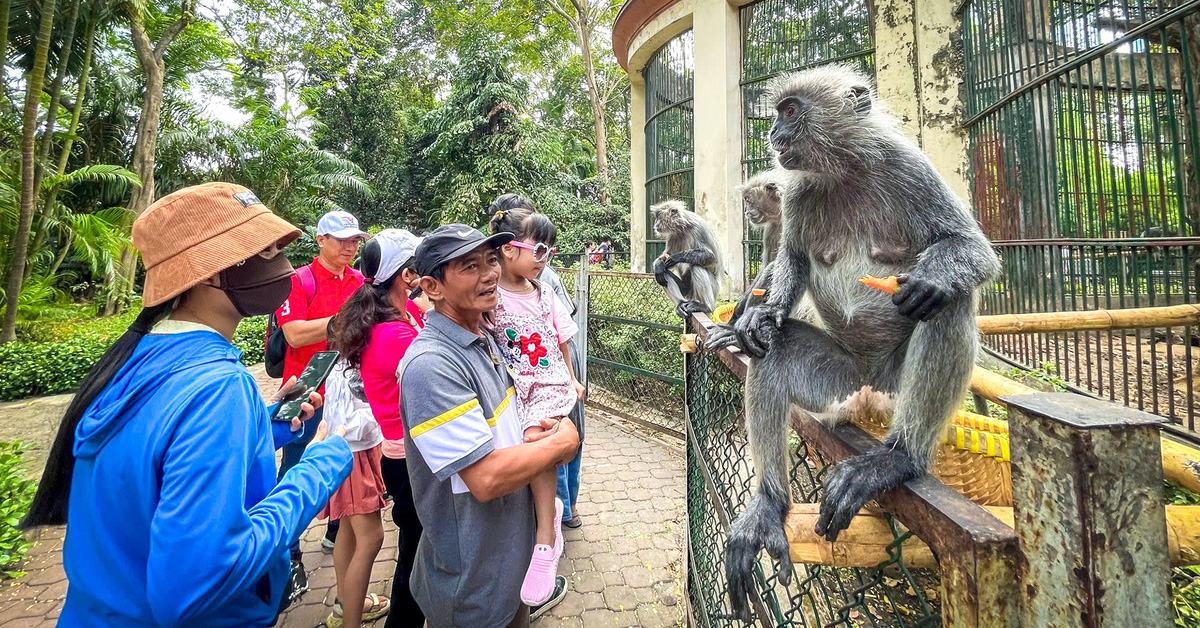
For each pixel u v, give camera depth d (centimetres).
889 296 209
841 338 224
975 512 89
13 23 1120
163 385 136
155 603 120
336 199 2031
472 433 185
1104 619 69
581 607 346
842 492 141
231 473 133
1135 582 70
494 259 207
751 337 200
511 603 202
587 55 2023
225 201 151
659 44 1073
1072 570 71
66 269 1573
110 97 1552
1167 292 421
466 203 1574
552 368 262
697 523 291
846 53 829
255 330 1095
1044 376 468
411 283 269
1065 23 553
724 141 903
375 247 263
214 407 135
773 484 195
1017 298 583
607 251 1580
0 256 1095
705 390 279
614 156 2495
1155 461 70
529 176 1694
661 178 1105
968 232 194
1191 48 493
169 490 124
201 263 142
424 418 185
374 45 2333
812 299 241
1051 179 529
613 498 491
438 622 203
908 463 148
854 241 223
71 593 137
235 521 130
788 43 881
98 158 1555
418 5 2608
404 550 262
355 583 278
